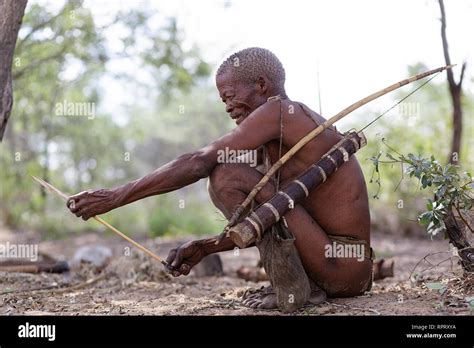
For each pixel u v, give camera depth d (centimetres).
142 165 5462
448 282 974
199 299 1017
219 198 852
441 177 932
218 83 903
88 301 1023
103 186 4209
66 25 2572
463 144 2245
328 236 889
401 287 1038
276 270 824
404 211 2445
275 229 824
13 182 3500
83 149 4044
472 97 2244
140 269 1331
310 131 859
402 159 958
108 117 4238
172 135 5191
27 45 2561
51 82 2967
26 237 3089
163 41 2795
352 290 911
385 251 1922
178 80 2959
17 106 3072
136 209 3747
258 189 815
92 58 2711
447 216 959
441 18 1773
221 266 1449
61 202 3616
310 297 876
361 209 889
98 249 1650
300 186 824
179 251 913
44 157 3556
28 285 1216
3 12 1011
